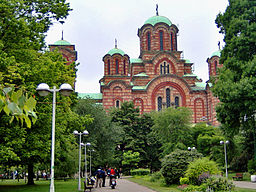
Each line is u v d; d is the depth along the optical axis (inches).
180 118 1905.8
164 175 995.3
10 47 741.9
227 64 1000.9
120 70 2539.4
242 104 894.4
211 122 2415.1
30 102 148.6
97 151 1625.2
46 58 831.1
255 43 941.8
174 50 2650.1
